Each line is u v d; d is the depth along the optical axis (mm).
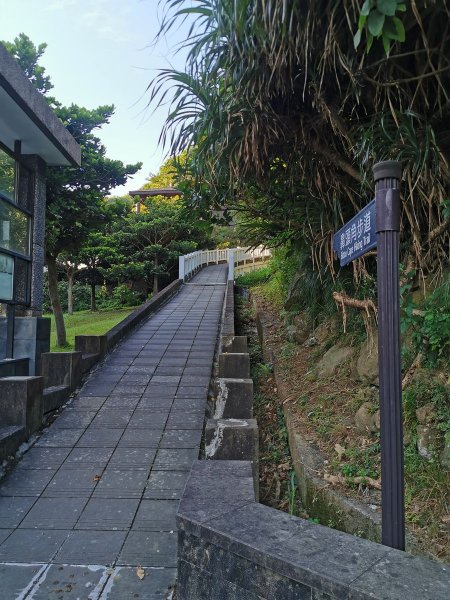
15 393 4613
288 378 6070
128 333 9406
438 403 3586
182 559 2211
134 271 21172
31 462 4258
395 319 1907
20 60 9797
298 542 1926
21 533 3256
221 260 24672
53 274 12414
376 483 3449
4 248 6359
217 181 4746
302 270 7367
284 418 5297
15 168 6926
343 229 2551
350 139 3896
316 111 4113
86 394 5883
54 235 10469
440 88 3420
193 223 5965
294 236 5801
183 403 5602
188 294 15242
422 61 3318
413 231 3873
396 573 1691
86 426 4984
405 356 4117
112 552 3049
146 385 6219
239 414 5105
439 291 3842
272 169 4863
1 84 5340
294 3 2863
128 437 4734
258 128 4000
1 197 6281
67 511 3527
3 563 2928
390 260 1934
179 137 4395
